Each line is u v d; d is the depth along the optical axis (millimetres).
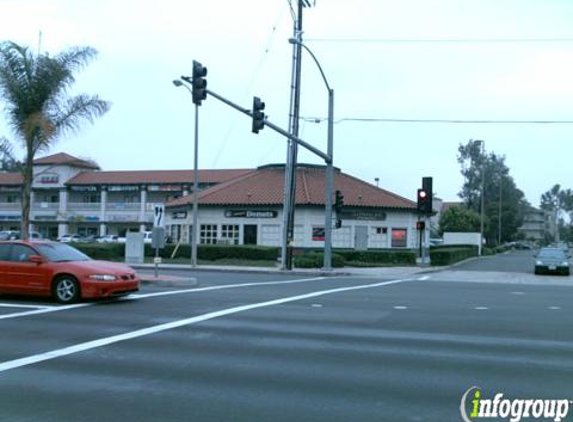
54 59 27125
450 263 39000
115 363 8102
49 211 69188
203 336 10062
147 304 14062
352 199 42500
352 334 10430
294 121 30750
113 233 68438
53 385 7008
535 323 11945
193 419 5801
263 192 43219
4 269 14180
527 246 116938
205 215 43156
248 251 36281
